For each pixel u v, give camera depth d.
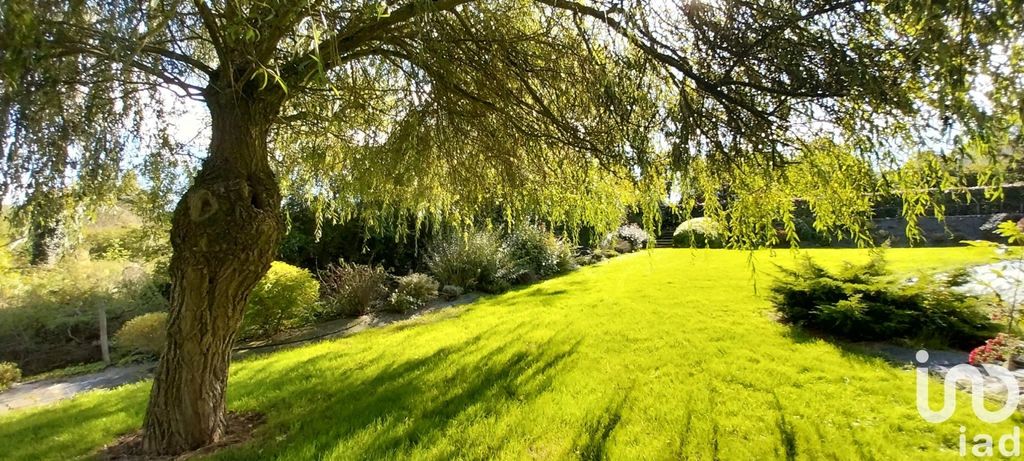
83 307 7.61
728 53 2.35
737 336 5.28
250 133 3.01
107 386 6.14
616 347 5.10
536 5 3.09
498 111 3.20
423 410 3.70
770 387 3.80
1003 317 4.74
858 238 2.85
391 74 3.78
